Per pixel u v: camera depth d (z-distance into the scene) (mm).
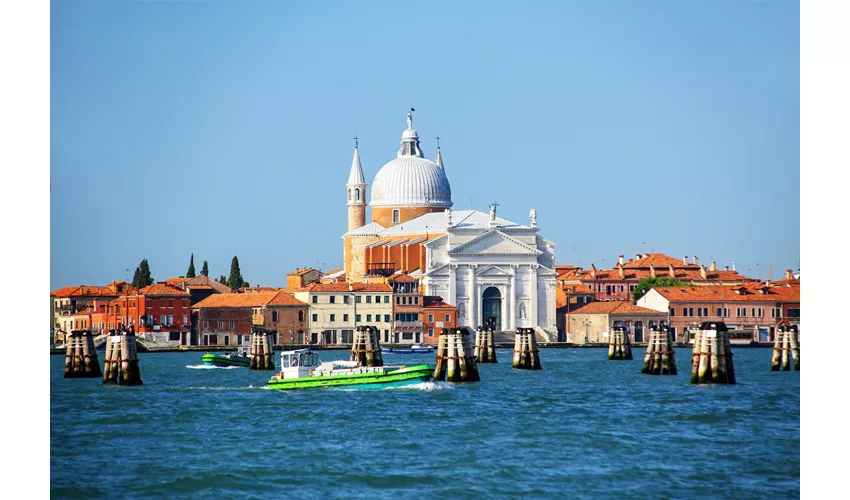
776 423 144625
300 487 112062
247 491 111125
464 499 108312
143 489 112125
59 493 111000
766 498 110125
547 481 114125
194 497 109688
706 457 124438
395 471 117375
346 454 124750
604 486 112812
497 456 124000
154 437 135250
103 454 125938
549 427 140875
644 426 142250
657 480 115062
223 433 137125
